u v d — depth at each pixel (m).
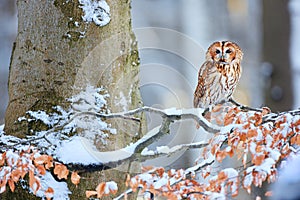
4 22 33.16
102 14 10.22
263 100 19.27
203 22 39.03
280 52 19.27
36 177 9.09
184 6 39.06
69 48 10.19
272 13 19.42
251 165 9.88
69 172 9.90
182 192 9.22
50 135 10.00
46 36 10.27
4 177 9.06
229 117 9.80
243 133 9.25
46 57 10.25
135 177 9.09
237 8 39.22
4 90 30.83
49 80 10.23
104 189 9.06
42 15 10.29
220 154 9.37
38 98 10.26
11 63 10.72
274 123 9.56
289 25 19.27
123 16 10.45
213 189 9.29
